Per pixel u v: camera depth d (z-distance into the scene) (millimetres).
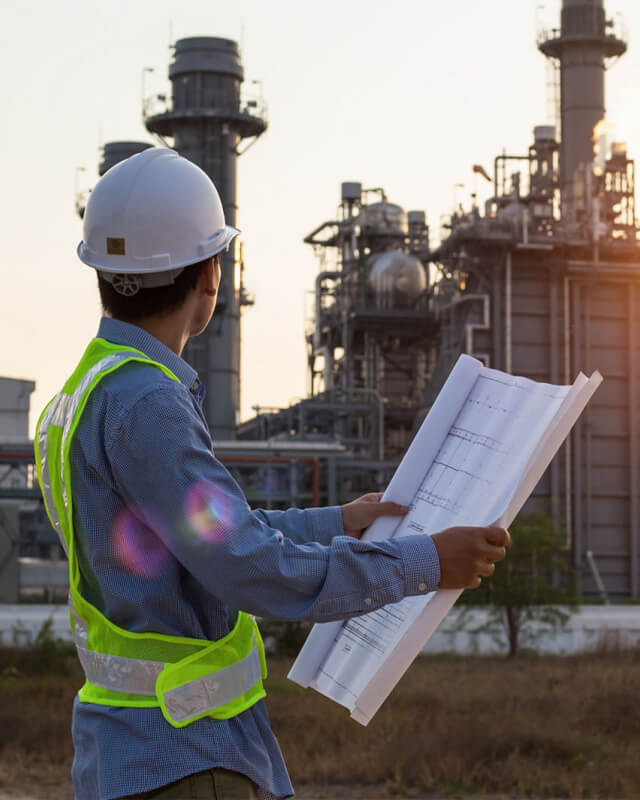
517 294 65438
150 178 2834
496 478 2885
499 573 38281
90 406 2611
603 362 65938
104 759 2562
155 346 2785
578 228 65875
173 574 2607
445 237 67875
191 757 2559
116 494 2596
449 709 19391
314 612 2574
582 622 40844
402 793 13500
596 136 69312
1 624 38750
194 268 2848
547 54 71188
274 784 2752
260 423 75062
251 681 2732
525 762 14477
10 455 57844
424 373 77250
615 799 13008
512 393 3016
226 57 75250
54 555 66688
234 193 74625
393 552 2648
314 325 76750
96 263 2830
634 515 65188
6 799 12828
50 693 22156
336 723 16906
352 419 74750
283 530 3180
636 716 17953
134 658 2592
